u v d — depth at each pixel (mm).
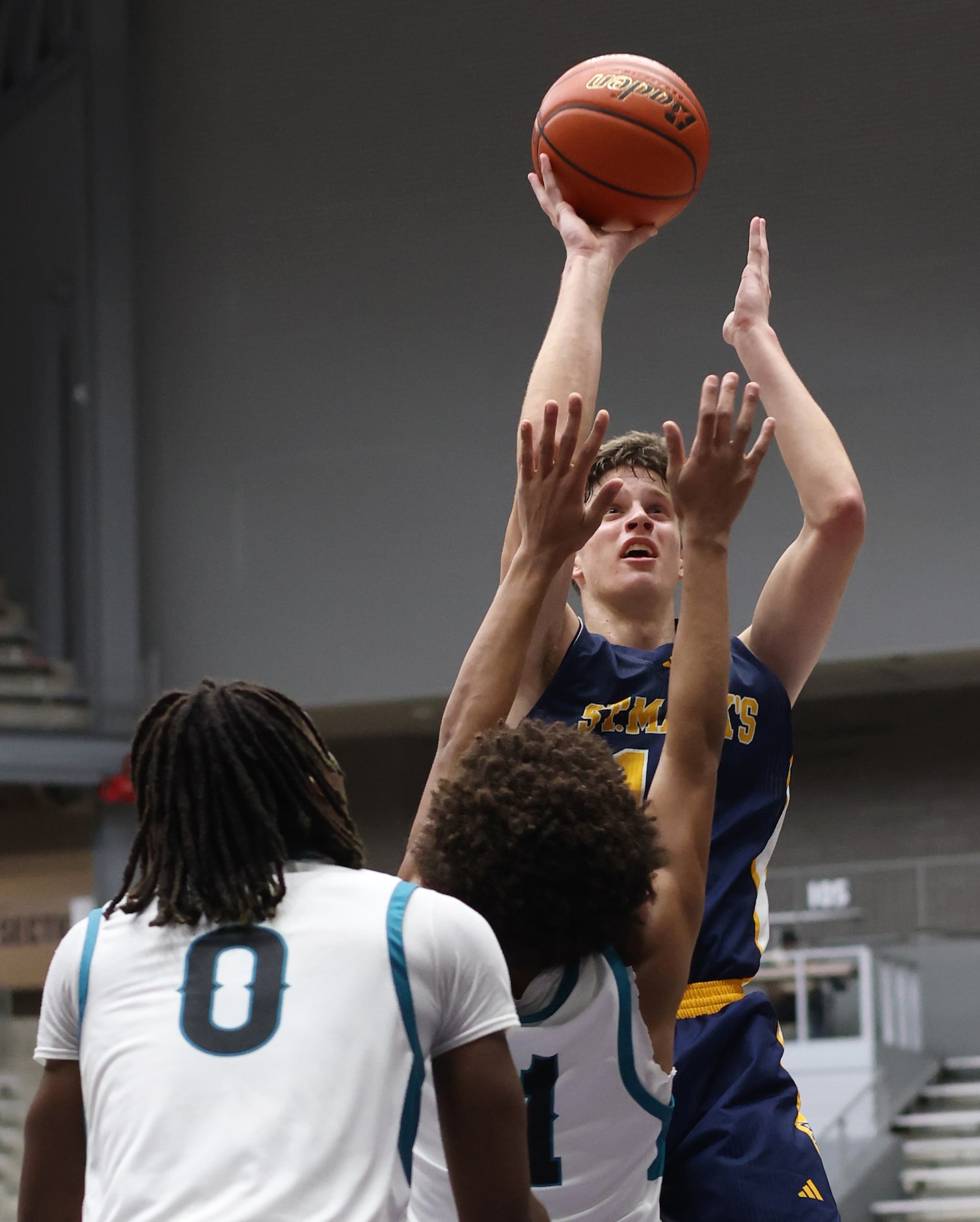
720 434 2598
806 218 15383
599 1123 2346
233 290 16922
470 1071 2023
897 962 14805
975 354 14914
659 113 3459
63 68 17719
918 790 16906
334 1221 1851
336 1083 1938
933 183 15141
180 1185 1863
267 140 17000
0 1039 15258
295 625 16312
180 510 16828
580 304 3172
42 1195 2090
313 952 2029
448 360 16266
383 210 16562
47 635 17016
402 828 17781
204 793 2131
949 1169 13195
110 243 17203
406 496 16203
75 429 17156
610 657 3357
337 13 16859
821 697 17391
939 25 15211
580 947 2236
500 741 2293
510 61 16312
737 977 3119
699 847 2457
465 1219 2037
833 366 15227
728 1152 2928
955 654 15016
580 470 2631
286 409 16625
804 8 15523
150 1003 2023
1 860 19594
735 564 15023
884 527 14992
